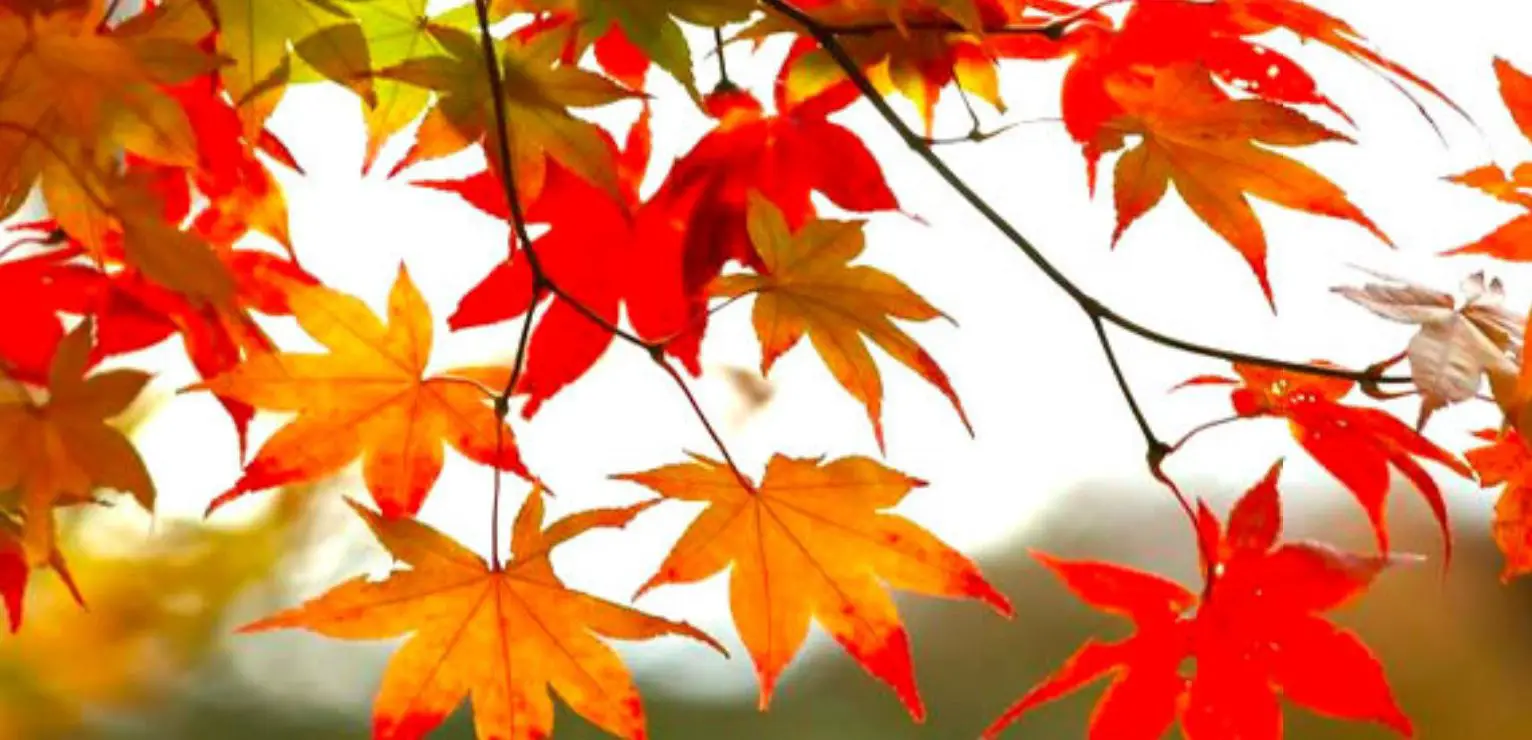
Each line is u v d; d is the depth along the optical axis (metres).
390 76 0.75
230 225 0.78
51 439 0.74
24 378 0.76
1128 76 0.77
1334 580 0.76
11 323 0.76
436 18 0.76
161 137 0.73
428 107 0.77
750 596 0.77
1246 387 0.78
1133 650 0.77
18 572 0.74
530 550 0.76
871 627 0.77
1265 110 0.75
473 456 0.77
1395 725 0.76
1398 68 0.75
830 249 0.76
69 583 0.75
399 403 0.77
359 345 0.76
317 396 0.76
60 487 0.74
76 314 0.77
